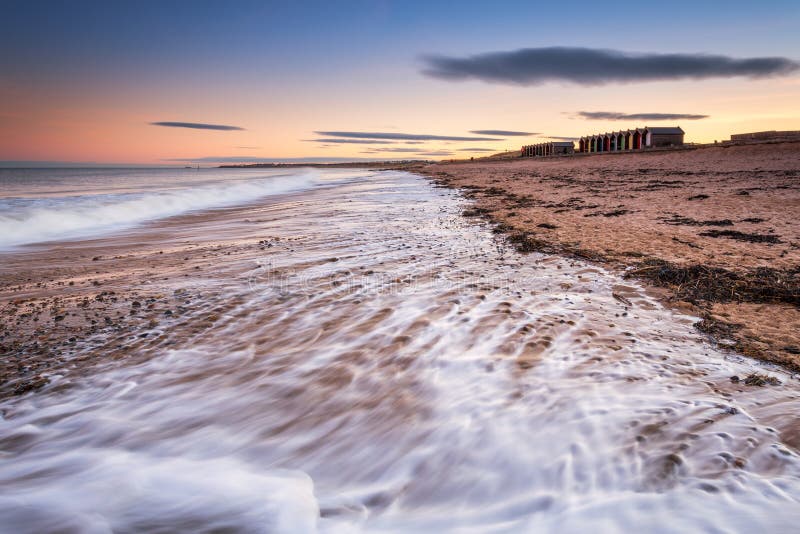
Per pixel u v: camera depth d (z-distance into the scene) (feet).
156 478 9.23
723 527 6.40
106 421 11.25
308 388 12.17
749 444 8.51
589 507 7.25
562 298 18.72
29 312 19.04
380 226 40.16
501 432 9.62
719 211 42.39
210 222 50.06
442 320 16.29
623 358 12.82
